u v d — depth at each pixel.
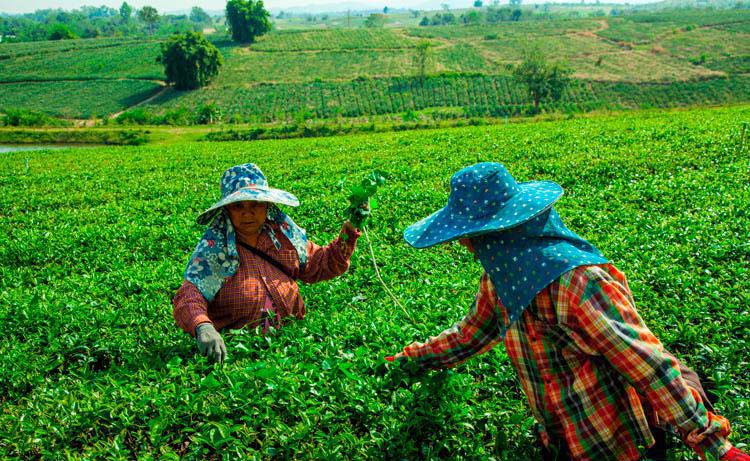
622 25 189.50
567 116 61.34
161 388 4.60
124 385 4.79
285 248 5.52
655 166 15.11
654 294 6.41
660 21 191.88
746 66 122.19
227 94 122.50
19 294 8.28
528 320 3.29
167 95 123.25
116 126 79.69
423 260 8.48
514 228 3.19
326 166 21.88
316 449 4.05
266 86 127.44
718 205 10.55
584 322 3.02
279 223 5.50
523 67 100.88
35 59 159.38
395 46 166.62
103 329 6.16
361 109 110.56
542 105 102.81
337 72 138.12
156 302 7.12
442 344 4.18
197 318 4.78
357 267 8.00
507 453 4.01
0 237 13.62
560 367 3.31
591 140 21.30
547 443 3.77
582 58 145.75
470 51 160.38
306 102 116.69
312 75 135.50
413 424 4.19
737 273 7.08
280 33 193.75
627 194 12.19
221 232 5.20
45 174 27.00
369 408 4.32
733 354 5.08
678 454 3.75
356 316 5.82
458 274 7.64
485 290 3.69
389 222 11.48
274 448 4.02
